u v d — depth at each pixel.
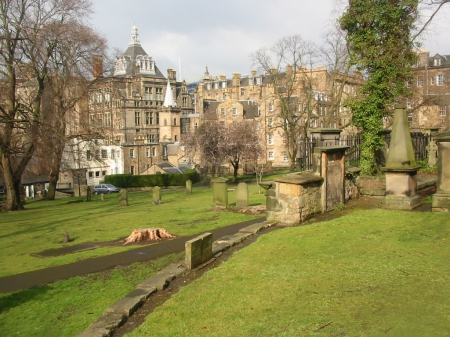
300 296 6.75
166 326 6.23
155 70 98.31
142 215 20.88
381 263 7.84
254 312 6.39
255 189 33.03
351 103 18.38
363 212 12.23
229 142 52.00
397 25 18.00
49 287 9.62
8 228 20.84
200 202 25.77
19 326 7.65
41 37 26.09
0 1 26.56
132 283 9.46
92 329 6.38
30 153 31.31
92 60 34.44
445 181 11.84
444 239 9.00
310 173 13.57
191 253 8.83
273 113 69.31
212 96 110.31
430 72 65.25
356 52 19.19
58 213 26.83
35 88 34.50
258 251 9.42
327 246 9.22
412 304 6.05
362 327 5.49
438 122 49.06
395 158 12.95
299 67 44.41
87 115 36.31
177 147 83.00
